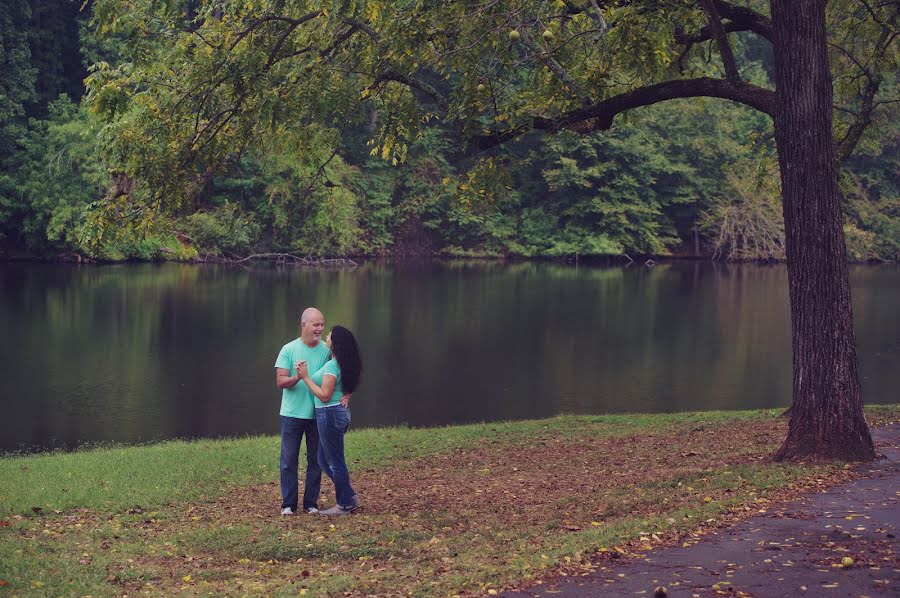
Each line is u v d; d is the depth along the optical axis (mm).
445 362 26266
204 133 13508
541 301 40312
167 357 25953
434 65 12742
